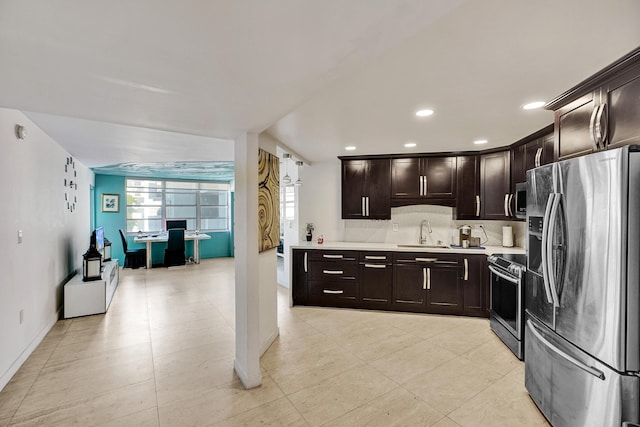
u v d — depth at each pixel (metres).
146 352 2.93
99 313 4.02
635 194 1.44
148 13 0.93
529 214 2.19
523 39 1.46
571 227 1.73
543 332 2.00
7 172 2.52
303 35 1.07
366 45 1.14
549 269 1.87
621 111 1.64
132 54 1.19
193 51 1.17
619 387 1.48
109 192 7.37
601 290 1.55
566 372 1.76
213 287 5.47
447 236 4.54
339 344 3.12
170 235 7.33
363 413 2.06
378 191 4.46
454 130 3.10
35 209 3.13
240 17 0.95
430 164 4.28
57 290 3.87
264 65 1.29
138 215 7.88
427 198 4.29
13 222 2.62
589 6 1.21
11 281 2.55
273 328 3.23
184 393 2.27
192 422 1.96
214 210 8.98
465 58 1.65
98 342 3.15
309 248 4.36
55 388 2.32
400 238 4.72
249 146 2.41
